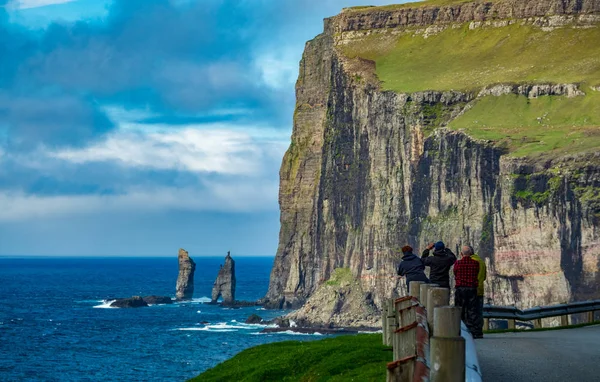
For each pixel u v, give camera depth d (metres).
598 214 165.62
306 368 33.47
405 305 22.20
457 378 13.00
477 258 32.78
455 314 13.13
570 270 167.12
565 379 23.58
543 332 37.44
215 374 40.34
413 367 13.48
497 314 39.34
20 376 131.50
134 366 141.62
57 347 166.00
